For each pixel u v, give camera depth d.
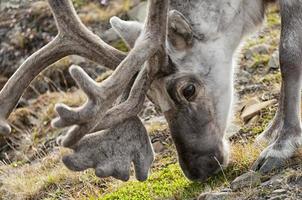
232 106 13.29
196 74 12.73
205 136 12.83
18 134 18.81
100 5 21.94
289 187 11.70
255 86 16.67
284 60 12.81
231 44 13.25
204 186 12.77
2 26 22.47
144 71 12.14
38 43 21.77
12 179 16.22
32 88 20.23
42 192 15.38
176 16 12.59
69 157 11.72
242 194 11.92
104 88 11.38
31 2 22.91
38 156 17.48
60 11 12.34
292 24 12.93
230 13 13.17
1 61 21.59
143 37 12.05
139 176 12.25
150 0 12.02
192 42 12.80
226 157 13.00
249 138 14.34
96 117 11.26
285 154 12.35
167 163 14.59
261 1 13.65
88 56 12.47
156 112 17.08
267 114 15.12
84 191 14.62
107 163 11.92
